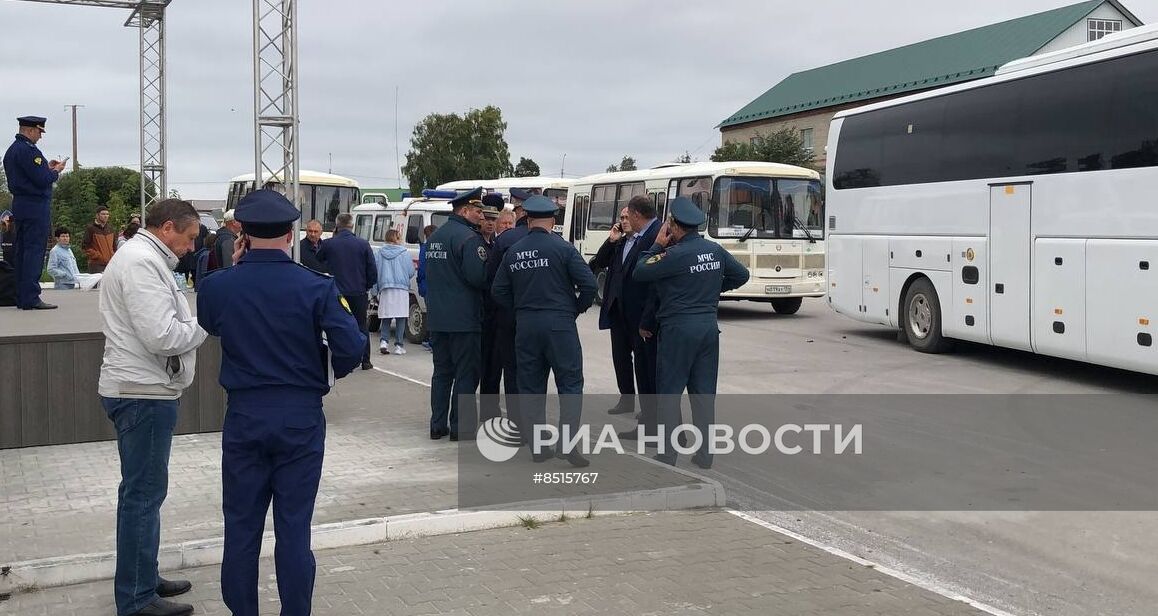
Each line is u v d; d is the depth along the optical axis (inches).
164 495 197.9
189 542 230.5
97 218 860.0
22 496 275.1
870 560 238.1
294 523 176.1
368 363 528.4
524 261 311.0
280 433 174.2
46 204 437.1
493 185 1138.0
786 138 2080.5
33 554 224.7
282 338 175.3
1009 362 562.6
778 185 828.0
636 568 226.7
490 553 237.1
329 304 177.9
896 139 618.8
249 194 182.5
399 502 269.0
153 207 195.8
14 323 374.3
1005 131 522.9
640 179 930.7
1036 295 503.2
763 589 214.2
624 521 266.1
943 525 267.3
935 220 582.6
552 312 308.5
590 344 667.4
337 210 1084.5
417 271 668.1
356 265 523.2
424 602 204.8
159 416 193.0
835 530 262.8
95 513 258.8
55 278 635.5
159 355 191.5
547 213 311.6
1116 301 454.0
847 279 674.2
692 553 238.2
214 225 1231.5
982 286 544.1
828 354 601.6
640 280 316.2
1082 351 474.9
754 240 815.1
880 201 636.7
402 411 410.0
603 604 204.1
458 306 339.6
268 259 179.8
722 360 576.7
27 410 338.0
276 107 489.4
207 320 179.3
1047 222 494.6
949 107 568.1
